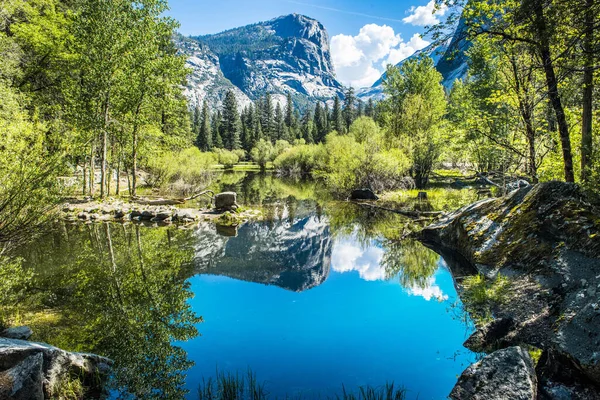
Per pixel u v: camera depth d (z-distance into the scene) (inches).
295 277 387.2
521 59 450.0
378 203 866.8
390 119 1344.7
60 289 321.1
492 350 213.5
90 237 532.4
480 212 428.8
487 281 310.5
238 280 375.9
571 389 159.8
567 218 284.2
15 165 231.8
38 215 238.8
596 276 217.5
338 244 542.6
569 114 442.6
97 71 761.0
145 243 509.0
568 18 269.7
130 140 915.4
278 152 2532.0
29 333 229.1
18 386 139.6
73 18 809.5
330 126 3277.6
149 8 802.8
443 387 183.9
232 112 3169.3
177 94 960.3
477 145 606.9
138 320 261.4
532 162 486.6
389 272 395.5
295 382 189.3
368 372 199.2
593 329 168.6
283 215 775.7
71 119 781.3
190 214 695.1
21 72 810.8
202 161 1189.7
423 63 1381.6
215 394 175.9
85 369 177.0
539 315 227.0
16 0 796.0
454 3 366.0
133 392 176.2
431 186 1142.3
